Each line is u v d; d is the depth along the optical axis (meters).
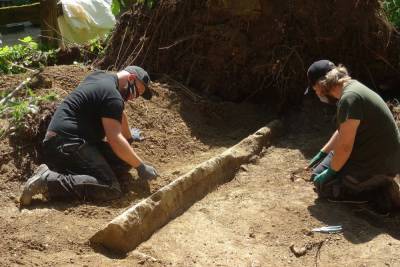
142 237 3.64
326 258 3.62
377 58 5.81
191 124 5.42
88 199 4.03
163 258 3.47
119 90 4.26
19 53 6.76
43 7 7.79
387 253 3.64
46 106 4.74
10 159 4.34
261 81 5.91
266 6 5.71
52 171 4.05
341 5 5.64
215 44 5.91
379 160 4.11
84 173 4.09
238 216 4.01
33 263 3.24
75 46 7.01
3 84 5.38
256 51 5.84
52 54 6.91
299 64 5.74
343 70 4.08
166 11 6.12
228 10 5.82
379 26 5.75
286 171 4.71
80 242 3.51
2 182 4.18
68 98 4.24
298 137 5.38
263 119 5.71
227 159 4.59
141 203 3.71
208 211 4.06
